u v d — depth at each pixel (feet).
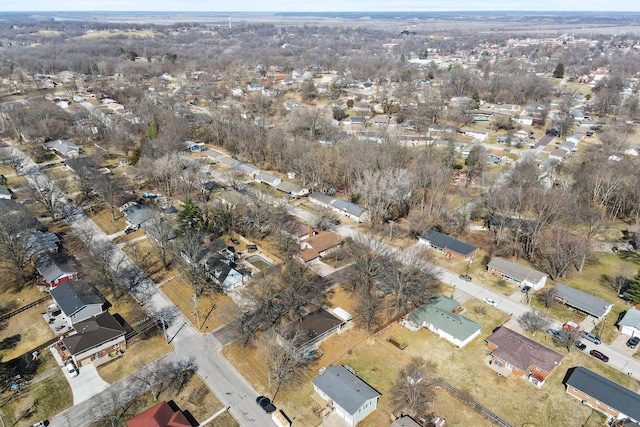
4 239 254.47
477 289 259.39
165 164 374.02
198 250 258.16
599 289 260.83
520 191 323.57
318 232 316.40
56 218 336.08
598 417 176.04
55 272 254.27
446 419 176.14
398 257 278.05
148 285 260.62
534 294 255.50
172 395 186.39
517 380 194.29
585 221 311.06
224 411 179.11
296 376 195.62
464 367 201.36
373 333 221.25
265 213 325.01
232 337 219.82
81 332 209.46
